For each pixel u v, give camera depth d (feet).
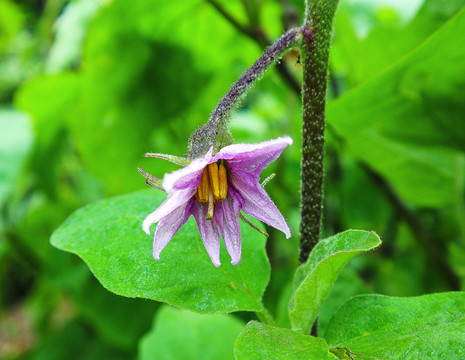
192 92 1.31
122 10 1.08
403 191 1.17
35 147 1.43
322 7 0.64
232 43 1.24
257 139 1.43
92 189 1.79
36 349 1.56
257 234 0.72
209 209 0.64
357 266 1.31
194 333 0.91
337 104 0.84
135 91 1.27
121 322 1.32
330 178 1.36
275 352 0.58
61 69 1.42
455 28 0.73
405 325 0.63
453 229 1.32
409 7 1.53
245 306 0.67
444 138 0.96
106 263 0.68
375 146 1.07
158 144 1.44
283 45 0.65
